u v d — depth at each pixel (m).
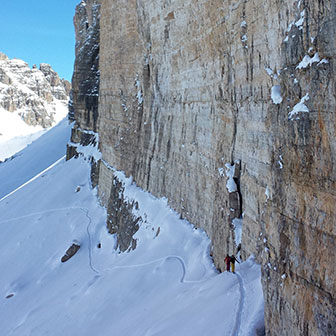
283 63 8.45
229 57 16.55
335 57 6.50
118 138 39.25
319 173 6.86
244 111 15.47
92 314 19.89
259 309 10.09
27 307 27.08
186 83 23.33
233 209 15.81
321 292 6.77
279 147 8.46
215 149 19.06
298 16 7.99
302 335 7.28
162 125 28.00
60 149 95.44
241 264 13.63
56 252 36.00
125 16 34.25
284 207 8.05
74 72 69.44
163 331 12.09
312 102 7.05
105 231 36.50
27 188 60.50
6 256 37.53
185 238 21.58
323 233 6.77
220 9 16.58
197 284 16.11
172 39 24.08
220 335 9.88
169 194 26.27
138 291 19.55
